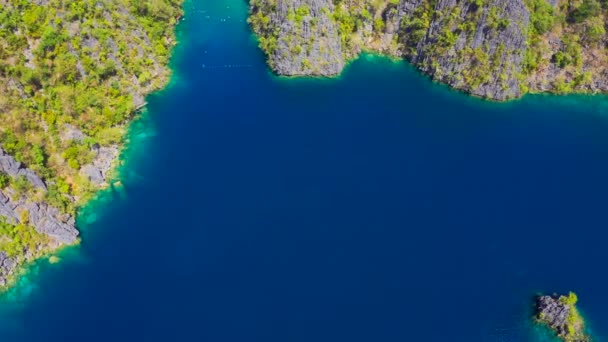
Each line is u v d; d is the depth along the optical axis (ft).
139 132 424.05
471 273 348.79
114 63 430.61
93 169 386.93
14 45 405.39
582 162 429.38
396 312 325.42
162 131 426.92
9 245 338.34
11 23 410.31
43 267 341.41
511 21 461.78
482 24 468.34
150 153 410.52
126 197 380.99
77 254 347.97
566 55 477.77
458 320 324.39
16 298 326.24
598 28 476.95
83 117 402.11
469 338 316.81
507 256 359.46
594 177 417.49
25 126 375.45
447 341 314.35
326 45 478.18
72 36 425.69
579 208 393.29
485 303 333.42
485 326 322.55
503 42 464.65
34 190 358.23
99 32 434.71
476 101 475.72
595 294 341.62
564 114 473.26
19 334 307.37
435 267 350.02
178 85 464.24
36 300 324.39
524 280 346.74
